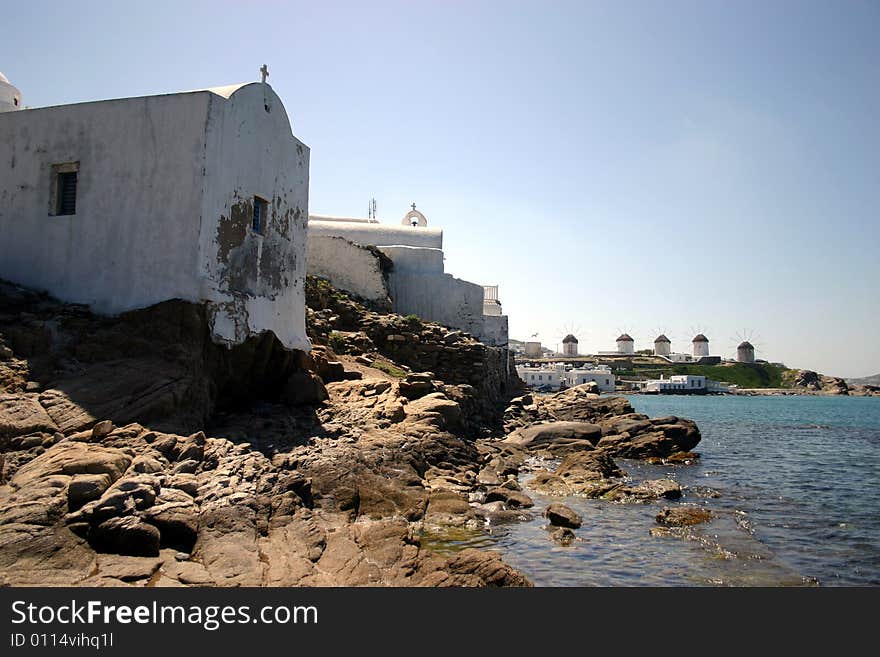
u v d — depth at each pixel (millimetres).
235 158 15406
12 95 23672
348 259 32688
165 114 14641
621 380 143250
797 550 12453
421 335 28078
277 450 13234
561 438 24906
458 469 16203
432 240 39906
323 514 11195
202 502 9375
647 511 15078
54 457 9242
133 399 11953
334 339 23625
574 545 11898
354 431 15117
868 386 162125
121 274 14602
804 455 29125
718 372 163750
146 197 14586
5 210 15875
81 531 7809
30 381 11703
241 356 15547
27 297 14586
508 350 40250
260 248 16469
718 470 23188
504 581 9031
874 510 16359
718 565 11133
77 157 15367
